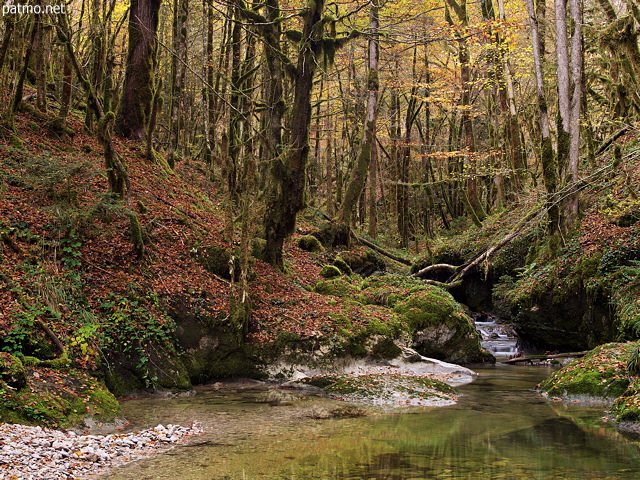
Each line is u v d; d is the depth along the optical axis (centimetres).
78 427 671
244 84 2317
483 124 3500
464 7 2436
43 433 609
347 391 972
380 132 3316
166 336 1012
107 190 1252
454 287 2194
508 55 2202
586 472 533
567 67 1566
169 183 1656
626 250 1313
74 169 1055
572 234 1531
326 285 1596
